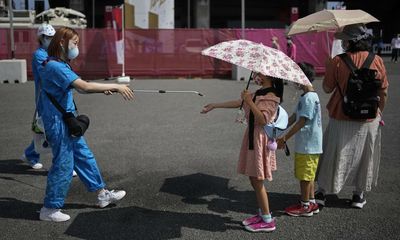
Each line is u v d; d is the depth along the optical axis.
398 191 5.38
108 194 4.86
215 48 4.14
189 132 8.59
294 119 4.86
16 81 17.84
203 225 4.43
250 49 4.04
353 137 4.64
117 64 20.02
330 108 4.73
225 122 9.56
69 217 4.56
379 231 4.30
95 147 7.42
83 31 19.56
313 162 4.54
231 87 16.42
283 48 20.56
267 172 4.17
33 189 5.48
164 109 11.22
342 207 4.92
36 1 29.11
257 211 4.79
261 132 4.14
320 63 20.53
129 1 21.56
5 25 20.86
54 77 4.30
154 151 7.20
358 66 4.55
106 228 4.35
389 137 8.11
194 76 20.67
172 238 4.13
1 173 6.10
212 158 6.82
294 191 5.41
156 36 20.22
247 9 56.12
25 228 4.34
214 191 5.42
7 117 10.12
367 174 4.71
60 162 4.40
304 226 4.41
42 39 5.75
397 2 56.88
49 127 4.36
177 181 5.77
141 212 4.76
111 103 12.22
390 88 15.22
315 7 45.81
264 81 4.21
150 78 20.39
